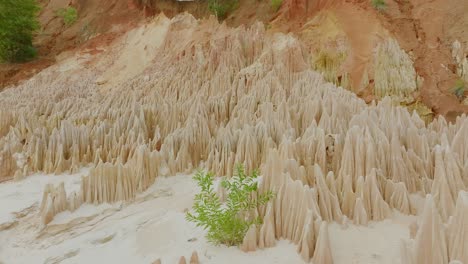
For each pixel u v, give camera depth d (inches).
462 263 167.5
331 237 229.3
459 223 178.1
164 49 741.3
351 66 566.3
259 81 520.7
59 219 303.4
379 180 263.4
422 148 295.7
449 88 526.0
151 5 1040.2
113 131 435.5
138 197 332.5
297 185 229.3
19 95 719.1
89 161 424.5
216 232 231.3
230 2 924.0
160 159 370.9
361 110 390.3
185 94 566.3
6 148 422.9
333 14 626.2
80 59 862.5
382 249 216.1
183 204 309.1
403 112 365.1
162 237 261.4
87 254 258.7
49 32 1117.1
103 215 310.2
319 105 401.4
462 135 287.1
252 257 220.5
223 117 483.8
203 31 715.4
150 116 488.1
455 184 241.8
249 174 332.2
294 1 705.6
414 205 254.1
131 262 237.5
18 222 310.0
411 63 545.3
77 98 660.7
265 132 356.2
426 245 175.9
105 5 1090.1
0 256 274.2
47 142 436.5
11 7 919.7
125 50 818.8
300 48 593.3
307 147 301.4
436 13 598.5
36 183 383.9
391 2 620.4
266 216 229.8
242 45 634.2
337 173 289.0
